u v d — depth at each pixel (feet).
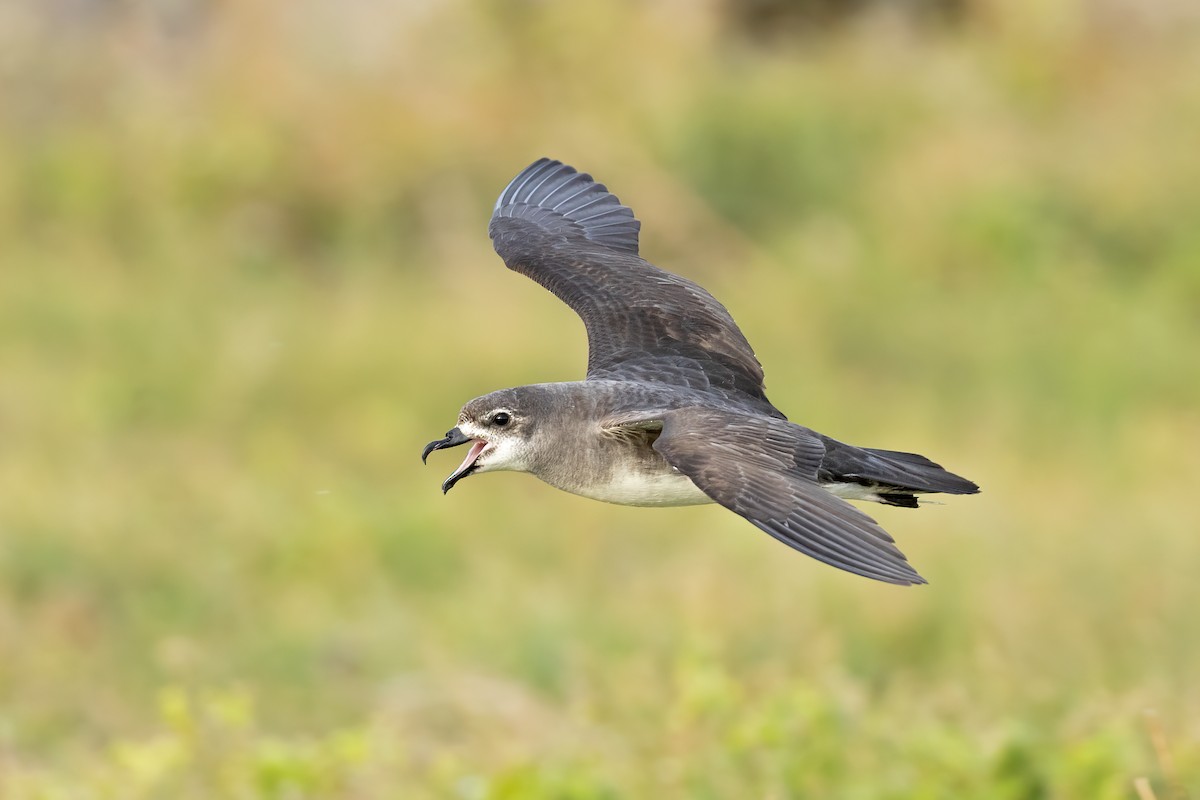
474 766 29.40
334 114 66.85
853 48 75.36
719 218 67.05
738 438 23.61
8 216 63.82
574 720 31.12
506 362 52.54
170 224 63.00
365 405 50.72
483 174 65.31
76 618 38.75
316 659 37.11
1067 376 56.29
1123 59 76.79
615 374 27.61
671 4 74.84
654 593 39.50
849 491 25.86
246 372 51.96
